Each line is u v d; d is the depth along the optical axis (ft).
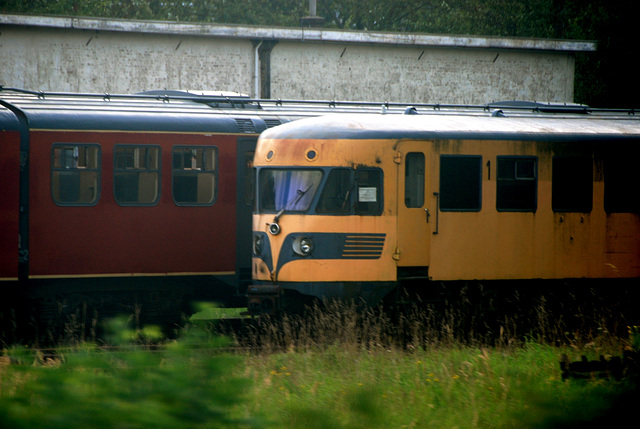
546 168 154.51
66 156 157.79
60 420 50.80
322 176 145.48
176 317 170.19
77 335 157.48
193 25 288.92
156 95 189.47
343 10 550.77
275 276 145.59
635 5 401.49
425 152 147.54
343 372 110.63
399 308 146.72
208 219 166.81
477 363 113.50
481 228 150.20
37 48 277.64
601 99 414.00
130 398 53.21
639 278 159.94
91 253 159.22
